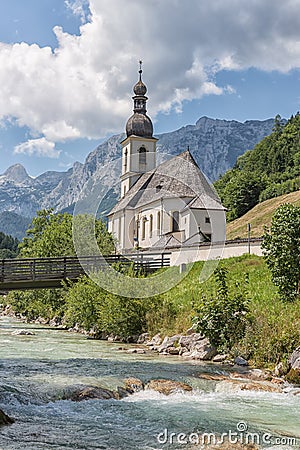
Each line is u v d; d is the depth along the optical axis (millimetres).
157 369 14852
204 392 12641
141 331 22797
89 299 26266
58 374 13648
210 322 17625
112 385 12500
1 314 50219
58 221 54938
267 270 24781
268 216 94812
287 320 16688
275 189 107875
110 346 20844
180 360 16891
